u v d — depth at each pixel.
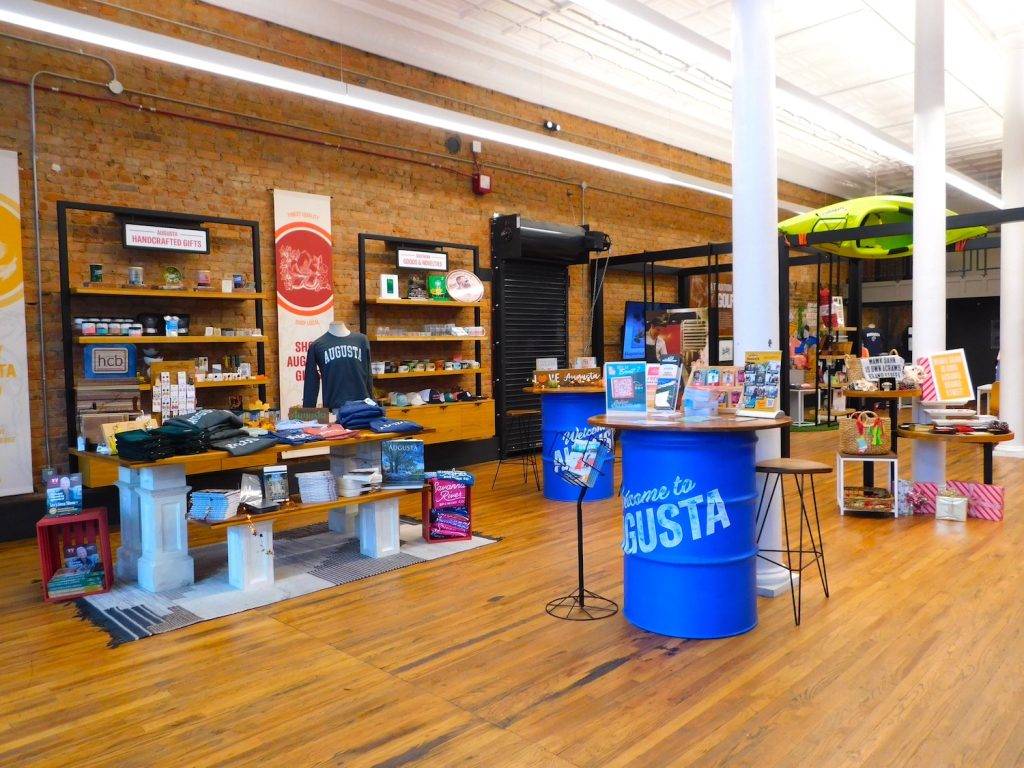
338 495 4.91
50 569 4.32
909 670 3.16
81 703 3.00
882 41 8.61
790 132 11.92
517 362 9.28
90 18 4.68
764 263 4.14
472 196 8.91
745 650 3.39
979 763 2.46
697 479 3.48
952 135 12.43
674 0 7.64
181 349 6.54
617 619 3.83
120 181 6.23
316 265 7.42
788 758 2.51
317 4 7.21
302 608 4.08
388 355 8.18
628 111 10.62
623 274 11.03
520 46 8.62
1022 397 9.17
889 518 5.93
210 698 3.03
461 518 5.43
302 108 7.34
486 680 3.14
